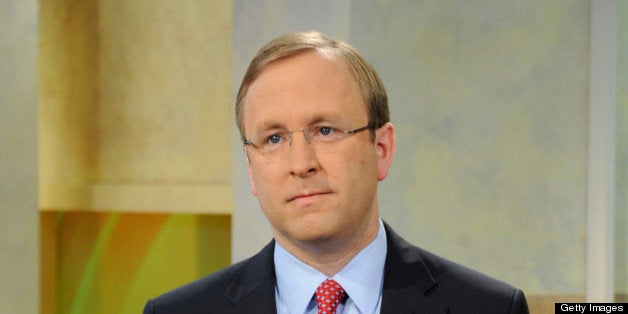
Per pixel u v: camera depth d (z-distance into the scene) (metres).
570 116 10.68
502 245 10.55
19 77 11.06
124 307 14.67
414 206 10.28
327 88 4.16
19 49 11.09
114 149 13.77
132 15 13.61
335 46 4.38
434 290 4.52
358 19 9.95
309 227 4.09
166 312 4.79
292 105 4.12
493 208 10.52
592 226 10.59
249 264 4.84
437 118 10.34
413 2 10.23
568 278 10.69
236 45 10.85
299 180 4.09
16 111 11.00
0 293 10.70
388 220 10.20
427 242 10.33
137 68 13.55
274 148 4.20
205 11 12.95
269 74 4.25
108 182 13.82
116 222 14.79
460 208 10.41
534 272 10.62
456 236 10.41
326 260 4.36
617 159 10.56
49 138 14.32
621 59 10.52
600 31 10.55
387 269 4.53
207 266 13.90
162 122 13.32
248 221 10.73
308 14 10.21
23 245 11.00
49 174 14.32
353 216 4.17
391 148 4.54
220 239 13.78
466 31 10.41
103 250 14.89
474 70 10.45
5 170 10.83
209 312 4.66
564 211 10.67
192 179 13.04
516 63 10.55
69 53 14.16
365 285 4.39
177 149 13.19
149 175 13.45
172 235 14.25
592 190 10.60
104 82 13.87
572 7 10.67
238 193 10.80
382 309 4.38
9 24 10.98
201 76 12.98
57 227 15.26
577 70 10.69
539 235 10.62
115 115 13.77
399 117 10.18
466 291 4.55
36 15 11.34
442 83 10.36
